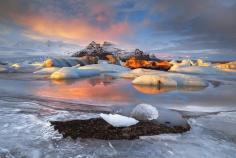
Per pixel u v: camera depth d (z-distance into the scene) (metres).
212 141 4.39
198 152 3.91
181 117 5.62
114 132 4.58
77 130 4.66
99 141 4.25
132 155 3.75
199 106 7.77
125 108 6.46
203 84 13.49
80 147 4.01
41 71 22.56
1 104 7.29
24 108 6.75
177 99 9.02
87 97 9.08
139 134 4.55
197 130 4.98
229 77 20.09
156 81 13.15
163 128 4.86
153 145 4.14
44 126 5.02
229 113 6.58
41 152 3.79
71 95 9.54
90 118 5.55
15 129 4.83
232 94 10.50
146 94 10.09
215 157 3.74
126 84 13.60
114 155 3.74
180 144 4.21
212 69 24.67
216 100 8.93
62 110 6.58
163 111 6.05
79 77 17.77
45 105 7.27
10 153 3.74
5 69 23.08
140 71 19.03
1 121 5.36
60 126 4.90
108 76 18.88
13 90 10.73
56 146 4.04
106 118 4.93
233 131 4.95
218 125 5.35
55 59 28.20
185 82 13.66
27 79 16.31
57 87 12.17
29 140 4.27
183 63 31.75
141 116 5.32
